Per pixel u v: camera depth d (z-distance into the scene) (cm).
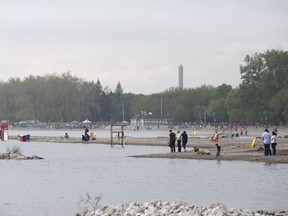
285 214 4069
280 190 5525
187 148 12538
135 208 3959
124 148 13488
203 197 5084
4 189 5784
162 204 4078
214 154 10169
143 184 6147
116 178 6781
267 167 7925
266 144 9588
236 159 9206
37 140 18000
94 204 4672
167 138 18412
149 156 10194
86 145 15038
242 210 4050
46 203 4831
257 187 5772
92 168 8169
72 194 5388
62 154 11344
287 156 9456
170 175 7031
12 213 4366
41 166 8575
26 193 5469
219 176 6831
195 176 6875
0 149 13212
